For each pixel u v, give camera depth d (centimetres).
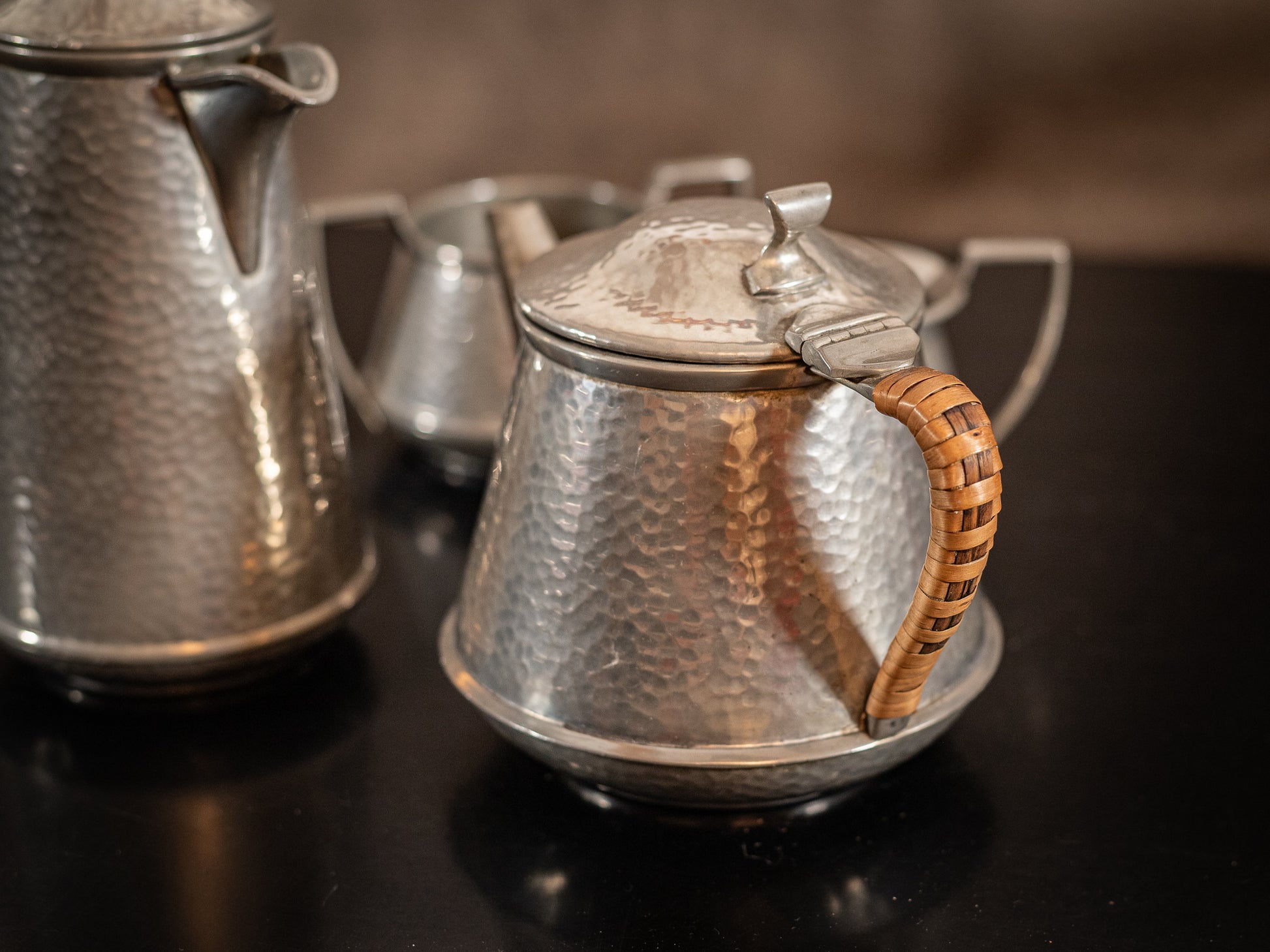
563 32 99
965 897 44
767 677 40
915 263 64
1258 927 42
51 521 47
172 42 43
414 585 62
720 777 41
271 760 51
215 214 45
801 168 100
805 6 96
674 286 39
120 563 48
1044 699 53
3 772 50
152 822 48
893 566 41
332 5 99
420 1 99
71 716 53
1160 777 49
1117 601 59
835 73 97
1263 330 84
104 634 49
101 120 43
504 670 43
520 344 44
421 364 66
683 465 39
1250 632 57
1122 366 80
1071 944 42
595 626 40
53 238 45
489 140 102
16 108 44
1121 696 53
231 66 42
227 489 48
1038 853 45
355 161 103
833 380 37
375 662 56
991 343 83
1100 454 71
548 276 42
